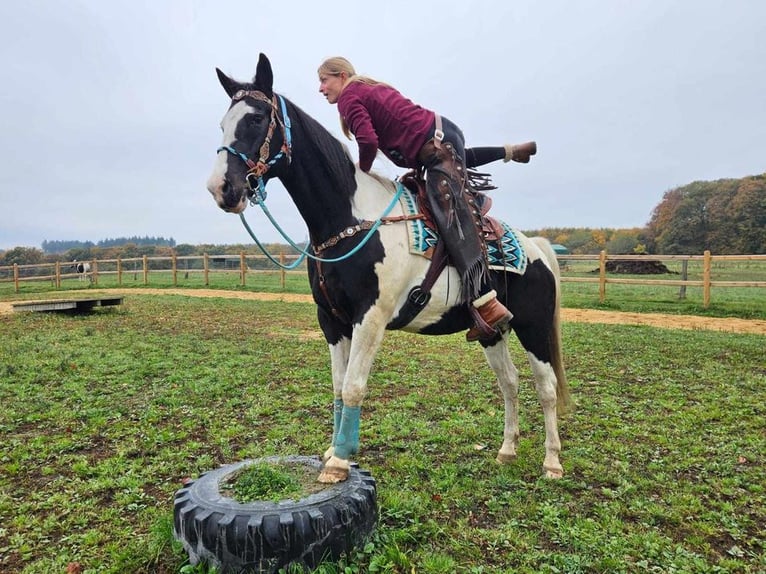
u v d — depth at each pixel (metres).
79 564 2.44
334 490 2.54
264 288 20.81
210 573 2.21
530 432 4.43
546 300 3.60
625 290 22.05
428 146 3.11
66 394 5.44
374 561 2.37
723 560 2.49
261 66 2.73
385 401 5.31
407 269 2.95
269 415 4.84
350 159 3.02
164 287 22.88
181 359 7.25
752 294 19.17
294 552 2.23
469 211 3.15
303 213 2.92
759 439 4.12
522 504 3.06
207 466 3.61
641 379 6.24
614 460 3.77
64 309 12.56
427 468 3.58
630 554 2.57
